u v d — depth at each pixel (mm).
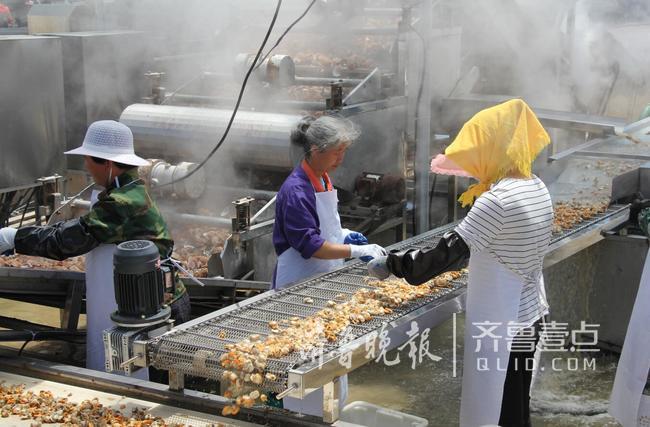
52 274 4430
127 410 3102
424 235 4562
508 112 3197
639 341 3623
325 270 3953
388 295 3527
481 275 3262
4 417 3002
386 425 3797
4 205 6816
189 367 2939
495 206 3125
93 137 3756
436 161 3584
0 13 10312
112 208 3689
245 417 3033
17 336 4133
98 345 3980
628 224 4965
